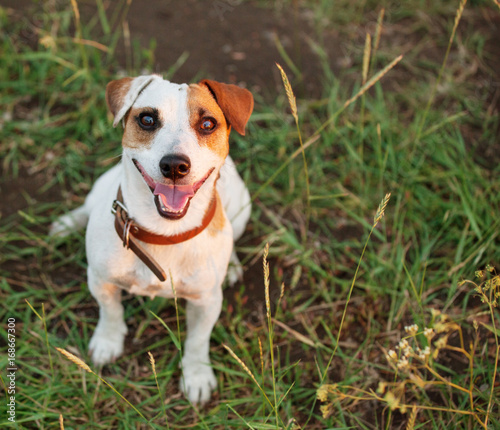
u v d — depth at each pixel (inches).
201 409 31.6
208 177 26.1
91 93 43.7
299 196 41.0
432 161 42.8
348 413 31.3
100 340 32.8
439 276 37.1
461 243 36.5
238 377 32.9
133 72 45.4
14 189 39.7
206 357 31.9
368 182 40.9
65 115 43.0
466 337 34.3
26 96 44.1
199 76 46.7
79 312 34.9
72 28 48.1
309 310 35.8
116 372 32.6
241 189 34.6
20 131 42.4
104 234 27.5
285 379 33.0
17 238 36.6
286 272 37.6
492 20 53.5
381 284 36.8
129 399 31.6
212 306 29.5
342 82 47.8
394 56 49.6
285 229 38.5
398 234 37.9
